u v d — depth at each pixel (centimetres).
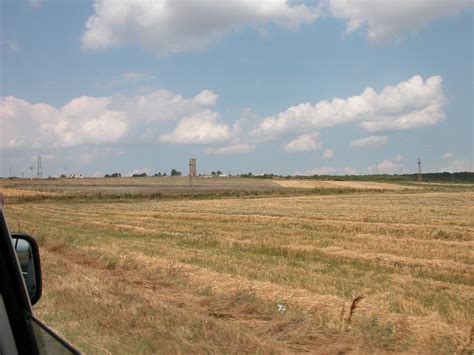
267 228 2981
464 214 3788
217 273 1426
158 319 895
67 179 15250
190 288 1257
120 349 745
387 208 4562
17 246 336
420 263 1719
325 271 1545
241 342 796
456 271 1597
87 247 2025
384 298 1148
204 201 6544
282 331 887
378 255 1858
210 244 2205
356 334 852
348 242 2222
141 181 13975
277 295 1152
